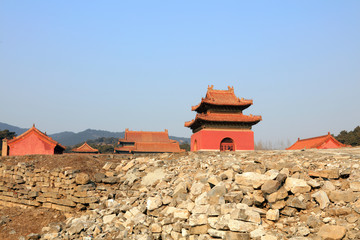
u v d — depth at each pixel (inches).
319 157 770.8
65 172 826.2
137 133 3676.2
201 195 623.8
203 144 2012.8
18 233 754.2
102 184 833.5
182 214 605.3
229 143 2074.3
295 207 547.5
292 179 584.4
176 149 3331.7
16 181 940.6
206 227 564.7
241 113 2133.4
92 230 663.8
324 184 585.6
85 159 946.7
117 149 3316.9
